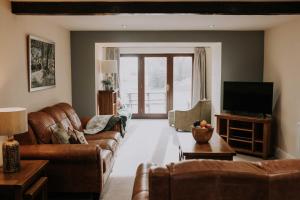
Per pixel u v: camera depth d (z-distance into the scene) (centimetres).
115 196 366
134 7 379
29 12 373
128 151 568
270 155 561
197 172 172
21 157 329
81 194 370
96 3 379
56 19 479
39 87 447
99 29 594
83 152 331
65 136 366
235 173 172
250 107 564
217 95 653
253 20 494
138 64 936
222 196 174
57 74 535
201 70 905
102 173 352
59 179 339
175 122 743
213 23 524
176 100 945
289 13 376
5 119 273
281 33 534
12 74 368
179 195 173
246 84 566
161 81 943
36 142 356
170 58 930
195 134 409
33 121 361
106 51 898
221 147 391
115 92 720
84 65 619
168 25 546
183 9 379
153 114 950
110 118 525
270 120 527
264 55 610
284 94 525
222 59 613
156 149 581
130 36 609
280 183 173
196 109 725
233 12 377
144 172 258
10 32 364
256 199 175
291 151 500
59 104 491
